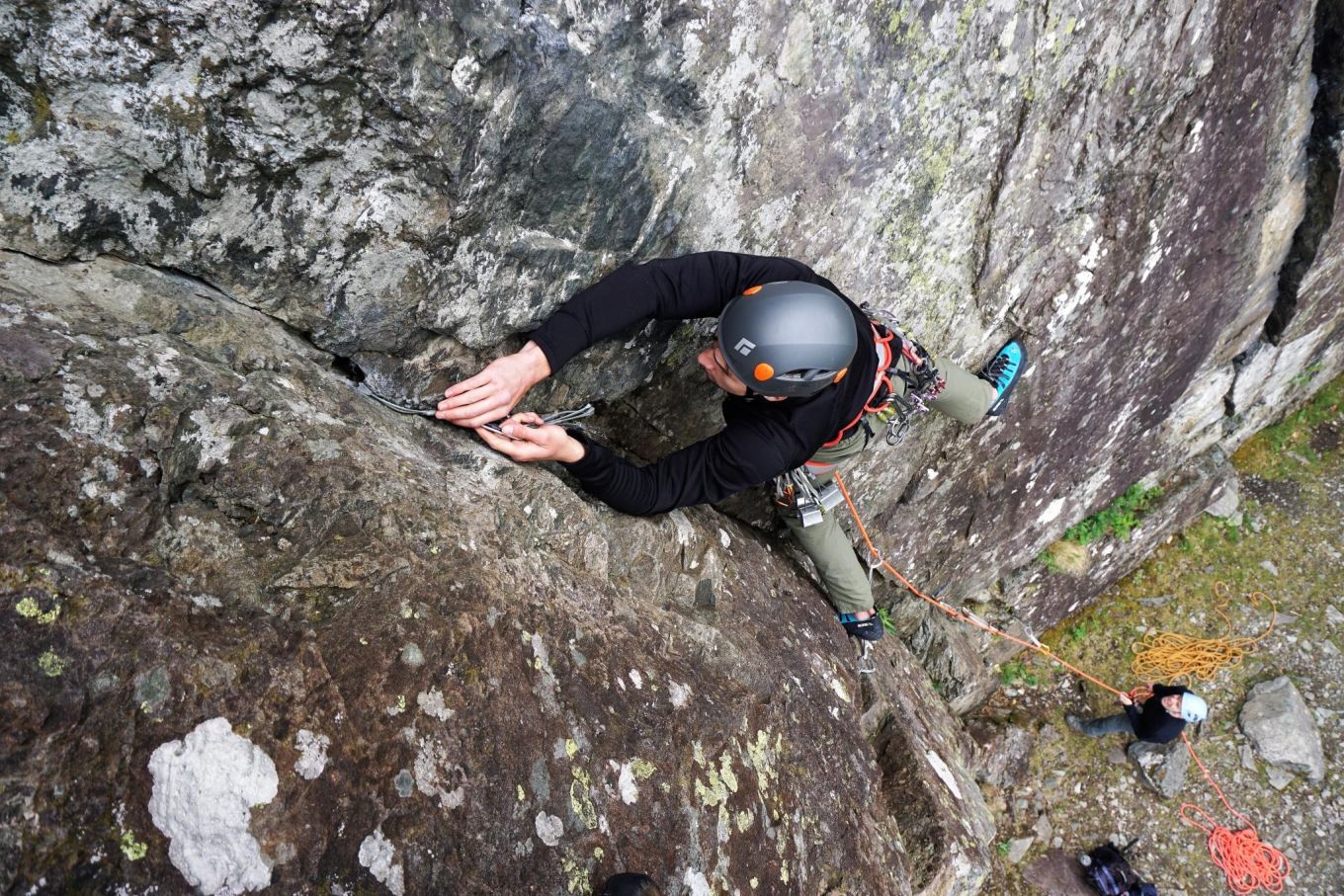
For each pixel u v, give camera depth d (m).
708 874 1.87
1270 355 5.53
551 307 2.17
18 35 1.31
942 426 3.96
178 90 1.45
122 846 1.12
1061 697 5.82
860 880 2.45
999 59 2.75
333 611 1.50
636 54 1.91
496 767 1.54
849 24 2.31
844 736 2.83
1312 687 5.80
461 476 1.96
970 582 5.24
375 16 1.47
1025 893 5.12
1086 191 3.46
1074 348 4.10
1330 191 4.40
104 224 1.56
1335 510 6.52
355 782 1.35
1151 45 3.15
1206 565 6.30
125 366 1.50
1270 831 5.31
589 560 2.21
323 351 1.92
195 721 1.24
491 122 1.72
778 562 3.41
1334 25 3.72
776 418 2.31
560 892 1.55
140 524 1.39
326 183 1.66
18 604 1.18
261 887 1.21
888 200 2.82
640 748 1.84
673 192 2.20
